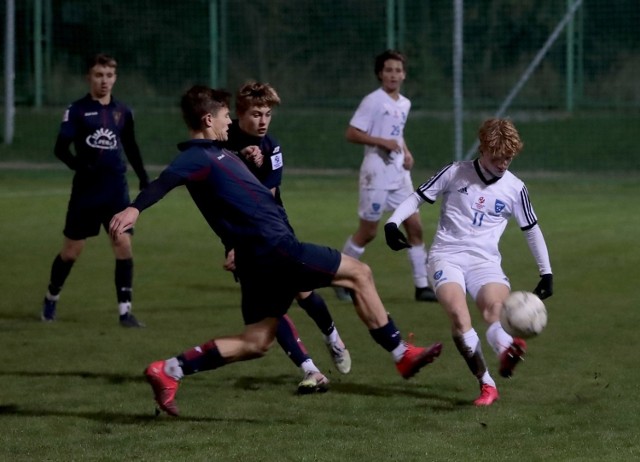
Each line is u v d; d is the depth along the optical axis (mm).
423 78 46594
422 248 18953
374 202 19719
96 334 16172
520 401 12133
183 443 10484
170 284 20469
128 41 48375
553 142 43594
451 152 43250
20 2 48000
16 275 21359
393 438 10648
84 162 16984
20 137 45656
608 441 10492
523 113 45781
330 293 19891
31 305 18594
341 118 46812
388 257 23641
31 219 28797
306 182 38188
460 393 12578
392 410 11789
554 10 45594
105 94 17156
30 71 48156
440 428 11031
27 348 15180
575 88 45562
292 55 48125
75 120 16953
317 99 47938
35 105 48281
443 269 12445
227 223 10906
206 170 10758
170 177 10625
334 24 47719
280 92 48250
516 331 11125
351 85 47594
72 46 48281
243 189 10844
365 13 47375
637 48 45062
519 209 12508
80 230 17000
